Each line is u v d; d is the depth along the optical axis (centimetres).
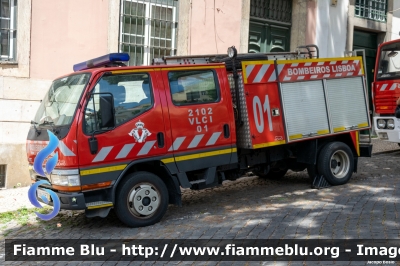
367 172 983
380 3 1550
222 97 714
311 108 798
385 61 1101
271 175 956
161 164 662
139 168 675
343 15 1451
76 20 1012
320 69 812
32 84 971
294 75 779
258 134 735
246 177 998
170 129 666
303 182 922
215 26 1202
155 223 661
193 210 734
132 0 1086
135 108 642
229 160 720
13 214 751
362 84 873
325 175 838
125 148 631
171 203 689
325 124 816
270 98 752
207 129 697
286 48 1403
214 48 1206
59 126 616
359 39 1537
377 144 1373
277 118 758
